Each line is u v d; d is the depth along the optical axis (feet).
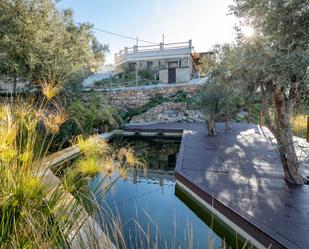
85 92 35.63
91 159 4.22
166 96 46.32
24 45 21.35
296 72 10.00
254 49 11.23
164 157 24.08
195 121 43.09
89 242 3.67
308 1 10.19
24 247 3.35
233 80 14.93
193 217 10.85
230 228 9.31
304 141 22.66
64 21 27.30
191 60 61.05
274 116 13.11
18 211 3.45
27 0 21.94
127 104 45.60
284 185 12.08
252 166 15.75
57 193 3.92
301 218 8.62
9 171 3.61
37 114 4.64
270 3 10.83
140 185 13.07
